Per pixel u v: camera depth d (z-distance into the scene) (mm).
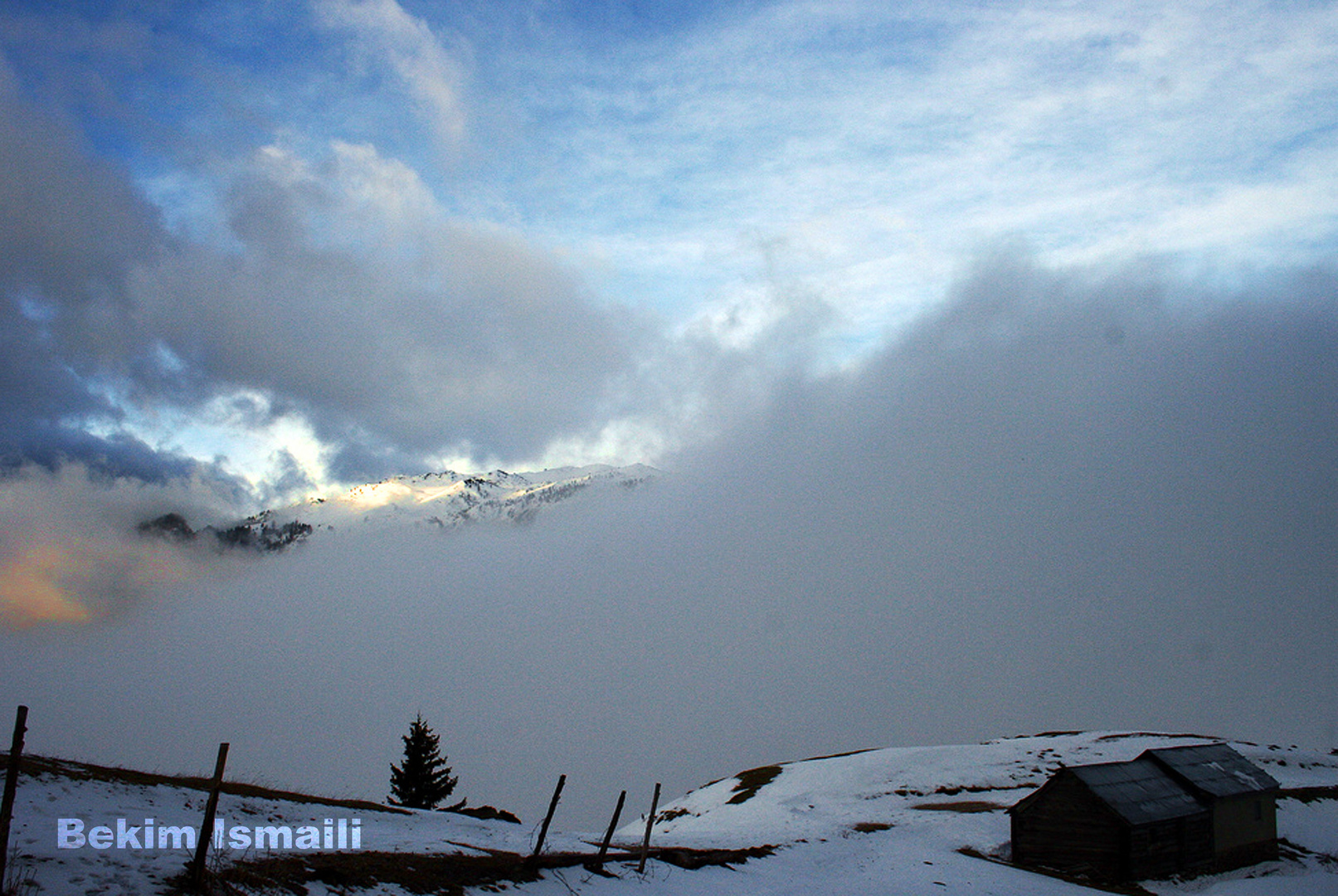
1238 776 48688
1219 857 44719
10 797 13562
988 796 72125
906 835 50594
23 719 13758
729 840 44094
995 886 37281
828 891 32219
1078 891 37750
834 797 76062
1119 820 41062
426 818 37219
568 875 26281
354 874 20734
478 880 23422
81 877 15750
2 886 13562
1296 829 55562
